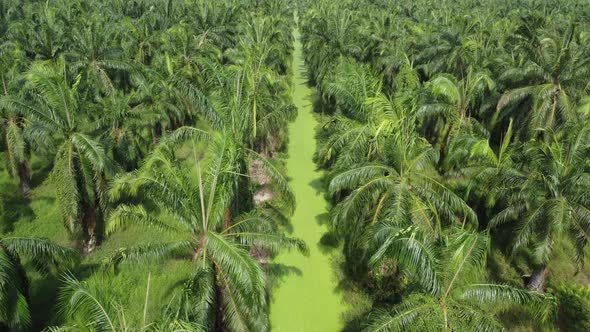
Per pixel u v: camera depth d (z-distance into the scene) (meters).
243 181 17.19
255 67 25.50
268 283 16.70
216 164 12.09
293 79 47.62
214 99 17.11
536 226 13.90
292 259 18.33
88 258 17.72
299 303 16.12
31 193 22.48
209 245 11.29
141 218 12.15
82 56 29.50
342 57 31.03
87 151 14.60
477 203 18.14
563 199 13.52
